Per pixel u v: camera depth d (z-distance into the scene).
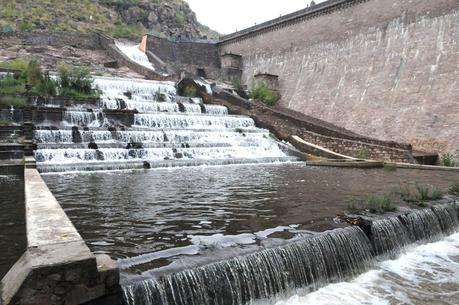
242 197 9.44
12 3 47.31
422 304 5.62
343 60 29.12
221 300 5.02
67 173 12.80
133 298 4.28
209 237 6.09
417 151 21.38
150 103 21.17
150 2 59.81
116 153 15.20
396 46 25.41
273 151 20.72
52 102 18.30
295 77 33.38
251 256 5.45
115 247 5.47
